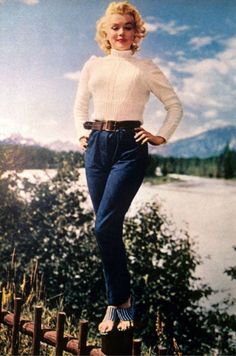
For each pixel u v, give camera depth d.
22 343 5.49
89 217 7.89
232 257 7.59
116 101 4.13
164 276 7.69
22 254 7.96
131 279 7.74
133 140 4.12
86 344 4.40
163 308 7.66
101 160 4.18
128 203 4.12
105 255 4.13
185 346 7.61
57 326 4.57
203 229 7.68
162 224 7.76
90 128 4.26
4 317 5.11
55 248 7.92
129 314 4.15
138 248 7.76
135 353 4.07
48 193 7.96
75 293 7.83
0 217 7.98
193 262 7.66
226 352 7.50
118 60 4.23
